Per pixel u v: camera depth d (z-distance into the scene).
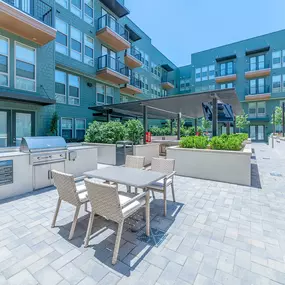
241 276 1.89
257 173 6.34
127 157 4.50
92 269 1.98
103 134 8.34
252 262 2.09
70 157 5.25
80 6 11.13
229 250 2.29
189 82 27.91
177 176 5.94
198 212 3.36
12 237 2.54
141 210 3.42
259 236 2.60
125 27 15.20
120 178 2.96
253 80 22.77
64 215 3.20
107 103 13.55
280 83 21.31
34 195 4.12
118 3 12.67
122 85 15.14
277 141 12.10
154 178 2.96
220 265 2.04
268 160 8.97
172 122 18.69
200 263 2.07
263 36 22.03
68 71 10.70
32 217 3.12
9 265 2.02
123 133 8.55
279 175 6.07
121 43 13.17
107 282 1.81
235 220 3.06
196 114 13.70
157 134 17.12
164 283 1.80
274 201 3.87
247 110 23.23
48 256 2.17
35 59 7.79
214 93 6.73
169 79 26.00
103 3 12.70
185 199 3.99
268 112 22.16
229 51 23.92
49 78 8.32
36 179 4.45
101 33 12.01
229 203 3.77
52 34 7.43
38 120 7.99
